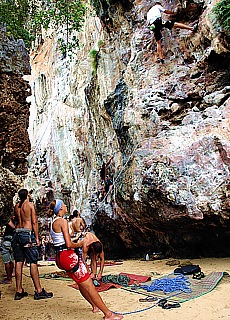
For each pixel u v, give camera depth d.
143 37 9.66
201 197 7.07
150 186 7.91
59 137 18.83
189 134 7.84
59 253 3.91
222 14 7.32
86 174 15.65
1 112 7.92
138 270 7.37
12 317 4.08
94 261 6.39
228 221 7.01
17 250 5.14
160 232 8.83
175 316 3.84
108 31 11.48
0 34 7.66
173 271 6.84
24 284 6.29
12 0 8.78
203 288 5.02
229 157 6.88
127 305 4.43
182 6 8.55
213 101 8.02
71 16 10.12
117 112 9.90
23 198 5.40
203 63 8.29
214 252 8.11
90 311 4.24
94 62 12.30
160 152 8.01
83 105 17.00
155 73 9.21
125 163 9.30
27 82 8.51
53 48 21.22
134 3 9.98
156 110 8.72
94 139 13.05
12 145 9.15
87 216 12.96
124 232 10.34
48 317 4.03
